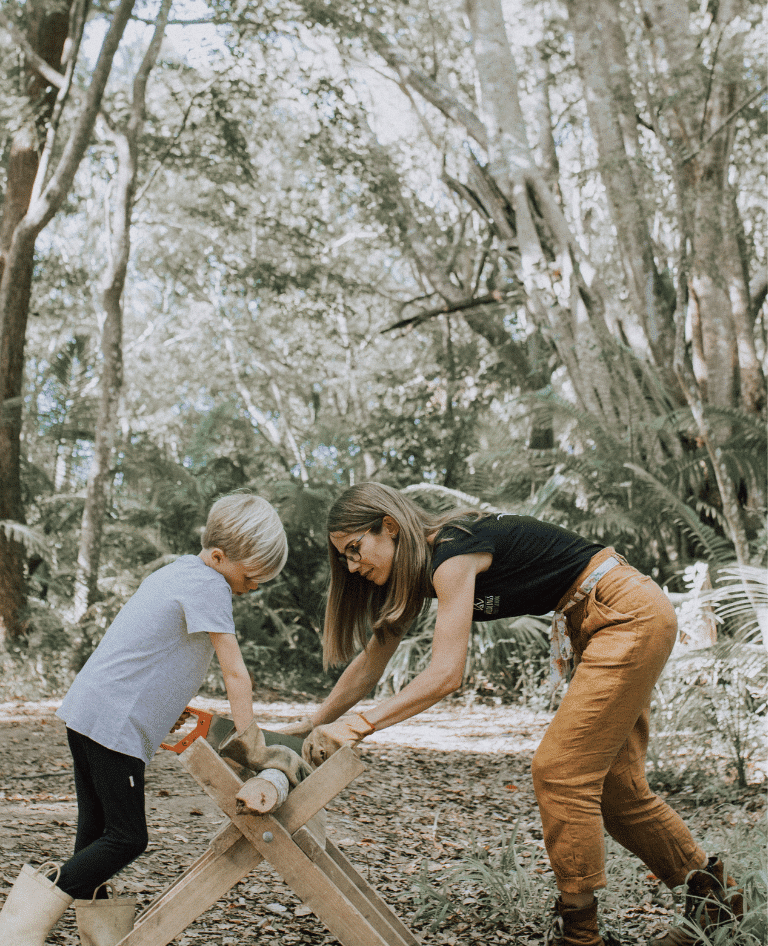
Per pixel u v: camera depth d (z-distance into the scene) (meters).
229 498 2.67
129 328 26.42
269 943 2.97
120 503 14.62
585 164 18.98
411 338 24.28
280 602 13.45
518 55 18.00
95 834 2.56
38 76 12.09
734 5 11.05
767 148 13.81
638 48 12.44
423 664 10.47
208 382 25.00
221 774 2.34
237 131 14.10
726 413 10.44
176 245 20.39
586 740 2.68
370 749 7.15
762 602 6.02
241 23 12.88
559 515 10.74
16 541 11.45
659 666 2.71
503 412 13.89
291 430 24.08
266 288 16.61
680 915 3.00
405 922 3.27
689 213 10.40
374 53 16.31
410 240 16.92
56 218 18.58
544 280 12.75
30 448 16.72
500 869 3.55
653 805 2.88
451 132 16.22
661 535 10.83
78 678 2.54
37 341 21.47
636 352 11.98
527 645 10.21
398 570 2.73
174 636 2.52
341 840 4.33
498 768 6.48
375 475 14.94
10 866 3.47
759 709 5.34
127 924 2.46
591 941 2.71
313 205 16.86
